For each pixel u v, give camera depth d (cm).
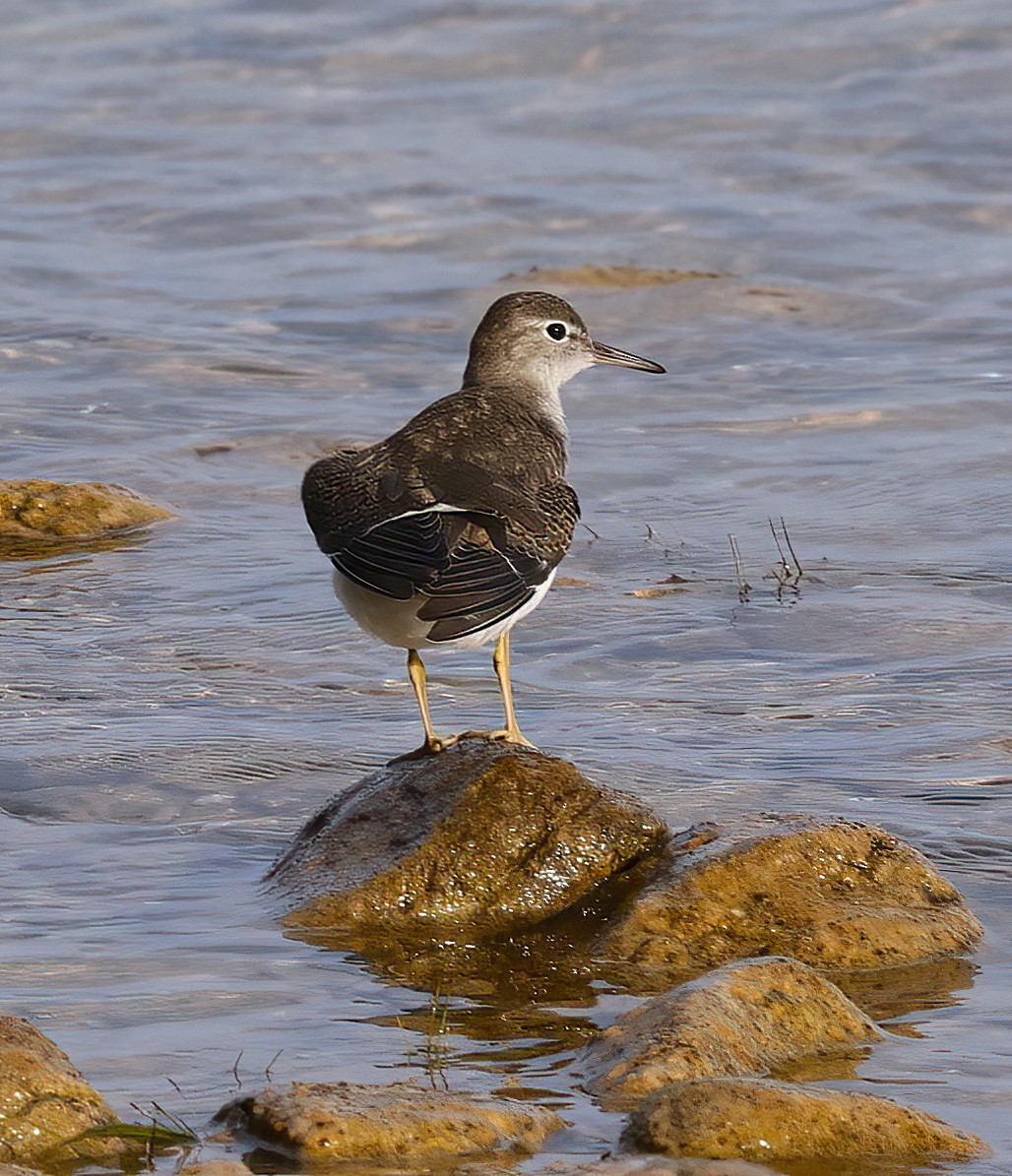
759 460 1897
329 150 3116
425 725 1084
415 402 2134
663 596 1505
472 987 888
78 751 1173
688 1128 715
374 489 1046
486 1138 709
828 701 1273
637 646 1392
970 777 1132
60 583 1552
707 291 2508
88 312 2433
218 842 1048
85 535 1688
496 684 1320
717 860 974
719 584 1535
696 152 3055
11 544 1661
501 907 964
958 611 1445
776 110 3181
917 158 2992
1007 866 1016
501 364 1265
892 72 3278
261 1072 779
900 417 2019
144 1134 708
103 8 3756
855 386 2138
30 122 3241
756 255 2659
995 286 2520
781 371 2206
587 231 2766
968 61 3294
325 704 1277
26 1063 729
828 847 980
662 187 2927
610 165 3011
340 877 977
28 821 1075
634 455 1922
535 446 1112
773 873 967
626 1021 813
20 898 965
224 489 1836
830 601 1475
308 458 1941
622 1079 762
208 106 3316
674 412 2067
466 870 973
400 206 2877
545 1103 755
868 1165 705
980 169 2947
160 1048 801
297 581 1552
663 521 1717
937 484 1791
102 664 1352
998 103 3156
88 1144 704
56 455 1923
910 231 2750
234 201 2905
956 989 890
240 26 3631
